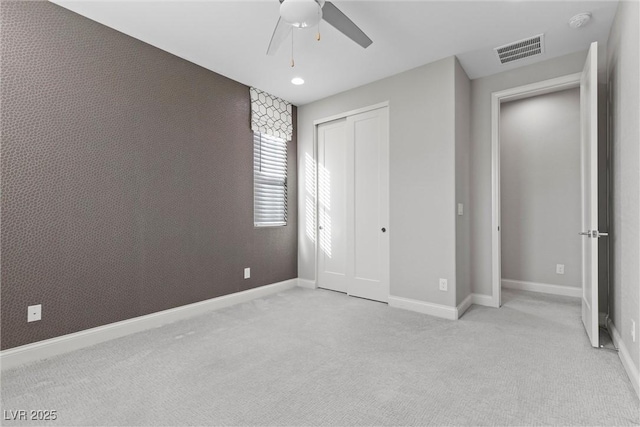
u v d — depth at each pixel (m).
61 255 2.29
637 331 1.75
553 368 2.00
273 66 3.23
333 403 1.65
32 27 2.15
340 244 4.04
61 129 2.29
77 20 2.36
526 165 4.04
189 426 1.48
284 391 1.77
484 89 3.46
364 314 3.13
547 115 3.91
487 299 3.42
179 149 3.03
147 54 2.78
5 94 2.04
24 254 2.12
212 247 3.34
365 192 3.75
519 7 2.29
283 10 1.75
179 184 3.03
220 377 1.92
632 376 1.80
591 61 2.27
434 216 3.12
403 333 2.62
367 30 2.58
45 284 2.21
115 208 2.58
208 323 2.89
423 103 3.19
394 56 3.02
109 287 2.54
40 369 2.03
